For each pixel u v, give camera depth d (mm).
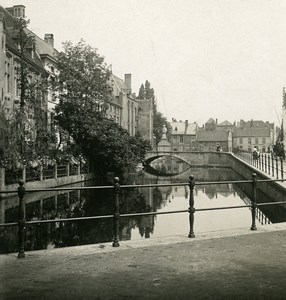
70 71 36062
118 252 6477
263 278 5180
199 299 4488
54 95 36469
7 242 14016
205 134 115312
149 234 15414
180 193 31031
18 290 4754
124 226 17328
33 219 18719
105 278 5180
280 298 4520
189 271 5469
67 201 24766
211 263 5840
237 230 8203
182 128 116375
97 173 40156
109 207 22766
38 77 36781
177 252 6461
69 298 4512
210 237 7559
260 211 21531
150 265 5742
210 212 21125
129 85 79750
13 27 33062
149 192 31734
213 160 73438
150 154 72000
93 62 36344
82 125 35250
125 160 37906
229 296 4570
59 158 32375
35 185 27578
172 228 16750
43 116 31516
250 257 6156
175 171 61094
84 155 37406
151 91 98000
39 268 5609
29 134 27484
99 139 35812
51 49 46375
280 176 23969
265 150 111375
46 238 14930
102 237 15102
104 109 38062
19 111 26625
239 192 31594
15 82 32281
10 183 24250
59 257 6168
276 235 7719
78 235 15508
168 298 4512
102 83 36625
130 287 4855
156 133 94938
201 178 46344
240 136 113562
